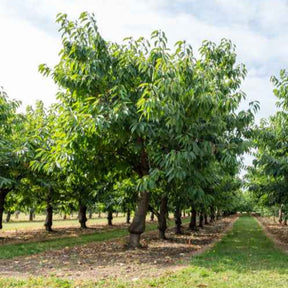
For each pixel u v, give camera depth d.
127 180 12.24
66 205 22.80
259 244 12.66
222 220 40.53
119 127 7.63
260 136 10.96
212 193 14.40
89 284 5.39
